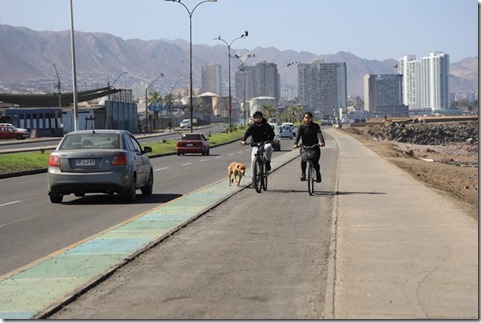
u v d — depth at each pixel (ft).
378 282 30.37
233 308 26.73
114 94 403.54
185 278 32.01
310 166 69.15
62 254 38.45
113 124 355.36
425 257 35.96
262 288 29.94
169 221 51.13
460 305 26.53
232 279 31.73
